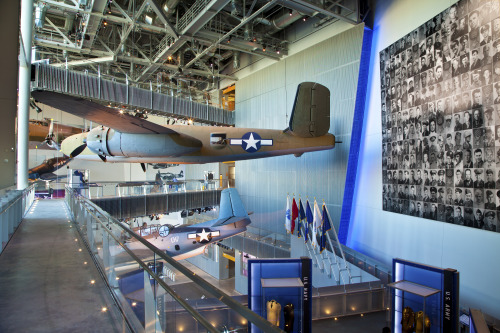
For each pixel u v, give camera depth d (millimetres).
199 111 21094
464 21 9258
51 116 20094
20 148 11094
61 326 2803
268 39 18547
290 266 7176
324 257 14086
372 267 12164
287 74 18766
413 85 11383
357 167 15078
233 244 20812
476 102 8820
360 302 10898
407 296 7578
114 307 3207
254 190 21344
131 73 20250
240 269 20594
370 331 9688
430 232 10555
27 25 10633
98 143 13273
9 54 6836
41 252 5348
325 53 16500
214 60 23531
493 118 8320
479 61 8750
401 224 12000
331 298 10602
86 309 3156
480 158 8695
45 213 10367
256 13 13016
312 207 17109
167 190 19406
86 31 14258
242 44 17250
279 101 19297
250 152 14094
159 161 14828
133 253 2717
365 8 14375
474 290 8922
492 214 8359
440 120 10141
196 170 29891
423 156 10836
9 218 6547
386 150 12938
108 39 17906
